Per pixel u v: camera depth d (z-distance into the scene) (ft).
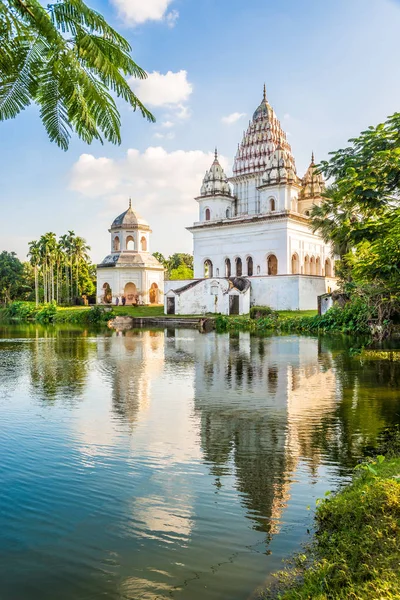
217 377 49.93
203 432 29.84
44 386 46.01
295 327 111.96
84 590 14.02
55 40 8.28
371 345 73.92
